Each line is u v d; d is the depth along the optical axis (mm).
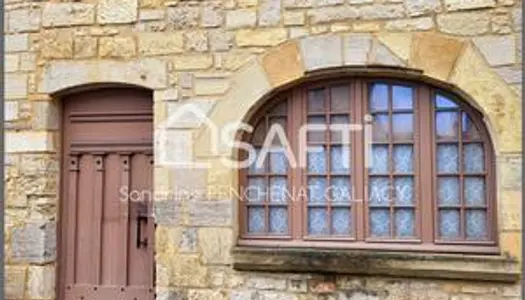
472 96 4223
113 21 4836
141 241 4969
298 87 4633
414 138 4441
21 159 4969
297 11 4531
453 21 4273
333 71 4469
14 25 5016
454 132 4379
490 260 4082
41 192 4926
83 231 5066
